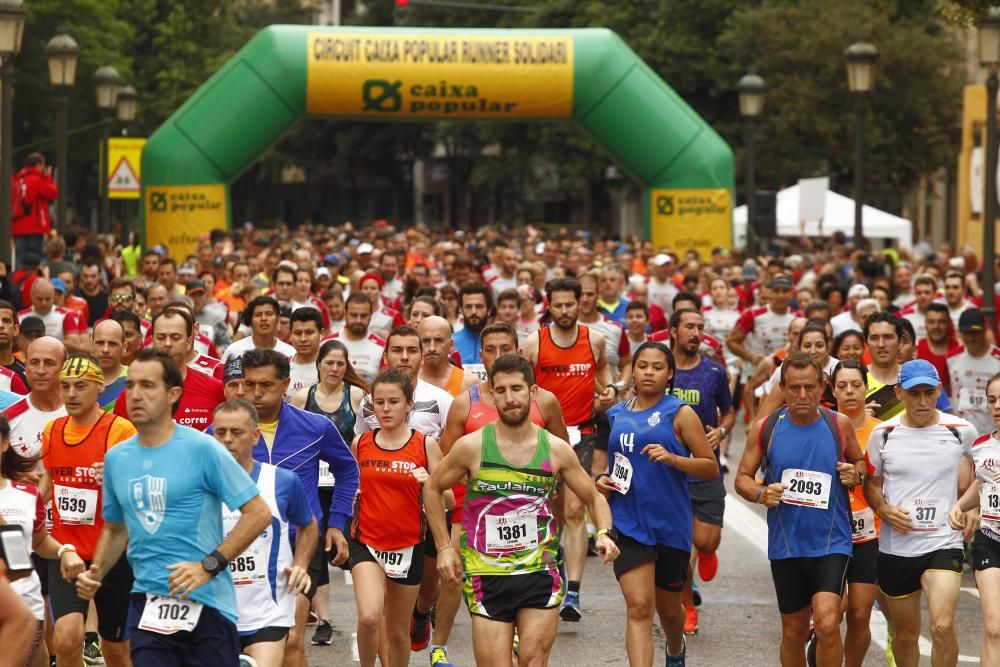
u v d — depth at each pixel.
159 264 49.66
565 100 73.69
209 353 35.59
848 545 23.41
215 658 18.80
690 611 29.23
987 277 54.00
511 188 186.38
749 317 47.16
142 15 141.62
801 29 123.38
